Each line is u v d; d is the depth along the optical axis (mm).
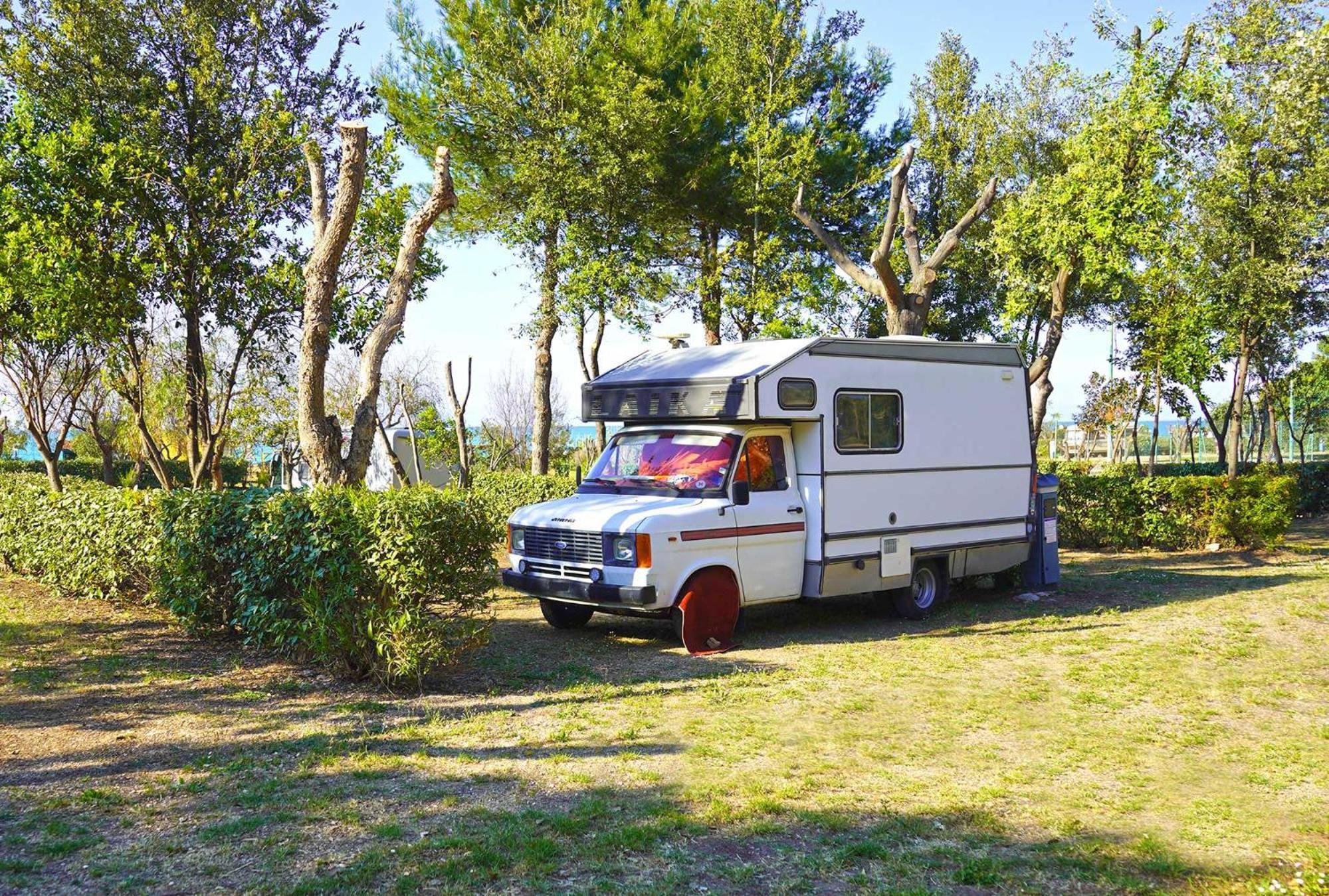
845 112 22703
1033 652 8789
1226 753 5898
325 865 4219
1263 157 19938
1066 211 16812
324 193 10219
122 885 4008
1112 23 16672
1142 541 16922
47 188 11562
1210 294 21141
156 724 6395
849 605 11555
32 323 12344
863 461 9992
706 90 20828
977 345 11383
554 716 6664
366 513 7109
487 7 19734
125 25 12398
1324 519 23828
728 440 9383
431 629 7062
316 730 6285
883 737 6246
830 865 4305
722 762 5734
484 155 20375
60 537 11195
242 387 22188
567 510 9273
